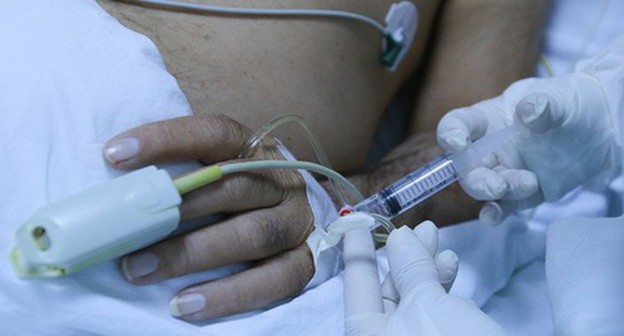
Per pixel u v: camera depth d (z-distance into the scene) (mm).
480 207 1066
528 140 881
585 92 919
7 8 666
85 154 615
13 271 573
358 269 720
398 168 1073
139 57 690
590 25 1269
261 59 892
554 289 711
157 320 609
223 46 856
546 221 1052
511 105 937
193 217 647
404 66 1182
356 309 683
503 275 968
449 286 740
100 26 691
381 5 1053
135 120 660
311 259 755
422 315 622
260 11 896
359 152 1080
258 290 687
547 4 1281
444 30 1266
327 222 824
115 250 552
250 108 871
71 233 517
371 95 1084
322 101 973
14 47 641
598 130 924
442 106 1237
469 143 849
